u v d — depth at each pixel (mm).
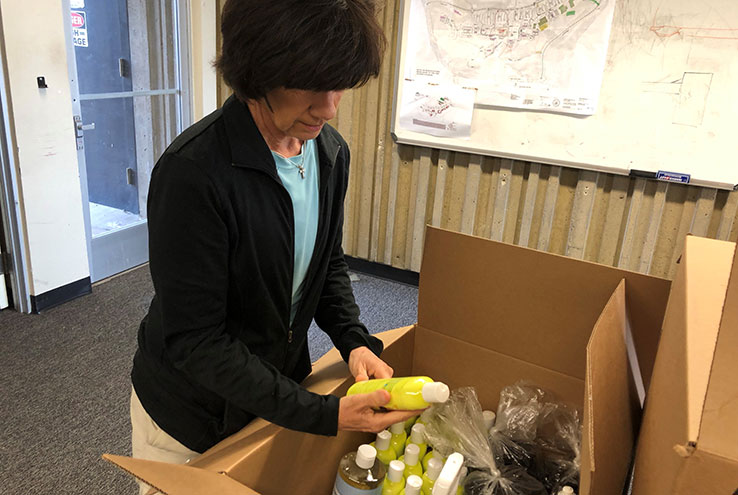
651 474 533
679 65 2479
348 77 649
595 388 629
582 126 2725
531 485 941
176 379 903
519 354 1093
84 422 2043
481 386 1164
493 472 957
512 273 1034
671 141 2578
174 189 715
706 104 2479
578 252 2934
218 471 693
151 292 3051
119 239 3209
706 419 402
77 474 1809
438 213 3211
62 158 2682
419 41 2967
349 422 774
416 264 3361
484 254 1047
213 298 769
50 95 2564
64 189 2725
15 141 2475
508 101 2840
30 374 2281
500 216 3064
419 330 1190
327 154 919
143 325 970
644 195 2729
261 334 896
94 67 2859
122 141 3123
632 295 937
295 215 874
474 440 1003
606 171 2725
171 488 586
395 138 3160
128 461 619
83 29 2746
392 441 1026
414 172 3215
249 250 799
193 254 731
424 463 1007
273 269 844
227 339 792
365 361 947
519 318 1062
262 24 605
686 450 415
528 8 2680
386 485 917
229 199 748
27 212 2572
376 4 669
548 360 1063
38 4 2428
